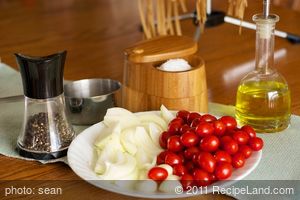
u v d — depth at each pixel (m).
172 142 0.78
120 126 0.84
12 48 1.46
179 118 0.84
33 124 0.88
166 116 0.89
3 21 1.71
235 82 1.16
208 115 0.84
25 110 0.88
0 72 1.27
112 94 0.98
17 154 0.89
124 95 1.00
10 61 1.36
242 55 1.31
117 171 0.74
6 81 1.22
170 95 0.94
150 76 0.95
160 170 0.72
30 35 1.56
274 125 0.92
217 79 1.18
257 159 0.77
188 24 1.58
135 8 1.78
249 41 1.40
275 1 1.60
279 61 1.25
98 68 1.28
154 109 0.96
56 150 0.87
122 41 1.47
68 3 1.88
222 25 1.53
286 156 0.85
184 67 0.96
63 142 0.88
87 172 0.76
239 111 0.94
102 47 1.43
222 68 1.24
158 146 0.83
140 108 0.98
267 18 0.91
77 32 1.57
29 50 1.44
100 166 0.76
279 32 1.37
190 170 0.75
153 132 0.84
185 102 0.95
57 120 0.88
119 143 0.81
